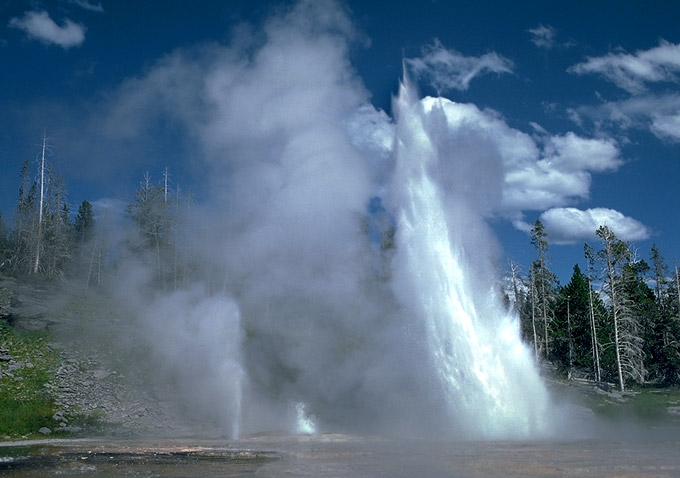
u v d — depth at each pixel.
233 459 16.61
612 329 52.19
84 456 17.67
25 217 56.75
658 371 57.44
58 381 29.23
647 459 15.70
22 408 26.20
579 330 55.75
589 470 14.04
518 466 14.64
